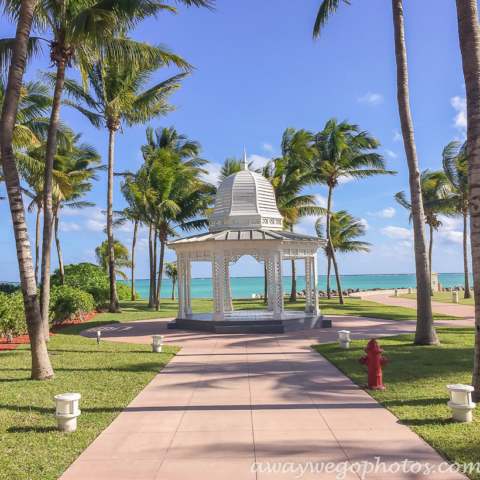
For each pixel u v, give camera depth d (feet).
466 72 27.32
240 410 26.08
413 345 47.34
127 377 34.55
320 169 102.78
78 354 45.21
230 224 67.41
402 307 101.91
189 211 100.68
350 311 92.02
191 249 67.41
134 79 83.46
